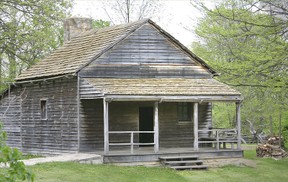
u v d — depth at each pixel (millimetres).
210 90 28234
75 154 26938
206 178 24281
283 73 23125
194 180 23641
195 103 27766
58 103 29953
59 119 29828
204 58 39250
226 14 23109
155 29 29750
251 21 22500
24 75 32844
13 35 38875
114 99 25625
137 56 29266
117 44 28828
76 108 28219
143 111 31609
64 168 22344
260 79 23750
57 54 32969
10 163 7473
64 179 20234
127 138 29391
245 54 23422
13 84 33562
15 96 34250
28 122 32906
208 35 38094
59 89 29906
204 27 36062
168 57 29984
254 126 45656
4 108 35312
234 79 23984
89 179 20922
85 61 28156
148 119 31500
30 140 32688
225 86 29250
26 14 38125
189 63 30453
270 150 31281
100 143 28547
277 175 25938
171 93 26781
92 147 28328
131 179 22234
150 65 29531
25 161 23922
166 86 27938
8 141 34750
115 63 28734
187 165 26547
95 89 26453
